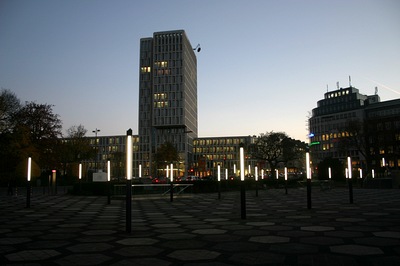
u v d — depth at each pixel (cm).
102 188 3397
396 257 702
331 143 14100
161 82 13625
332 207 1883
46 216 1575
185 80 13650
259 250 782
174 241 903
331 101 14762
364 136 6631
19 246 845
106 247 829
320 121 14712
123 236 988
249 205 2136
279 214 1558
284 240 901
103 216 1574
